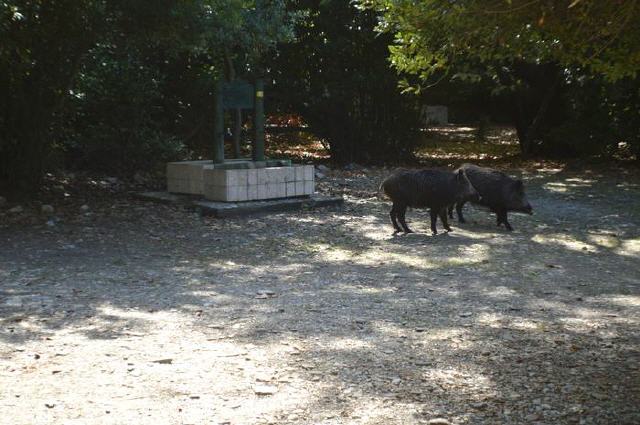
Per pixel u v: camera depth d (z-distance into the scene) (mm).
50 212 12875
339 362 5750
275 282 8539
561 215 13242
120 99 17344
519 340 6324
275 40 17266
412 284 8438
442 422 4574
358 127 20969
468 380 5359
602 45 5137
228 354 5938
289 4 20422
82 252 10117
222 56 16828
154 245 10625
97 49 16906
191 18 12750
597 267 9320
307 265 9469
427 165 21078
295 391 5145
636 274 8938
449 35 5262
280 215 13086
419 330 6617
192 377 5410
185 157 20109
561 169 19906
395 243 10891
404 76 20641
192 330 6609
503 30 4992
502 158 22641
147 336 6430
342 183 17125
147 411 4797
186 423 4609
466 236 11422
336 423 4613
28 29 12695
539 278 8727
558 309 7352
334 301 7656
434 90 24156
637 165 20016
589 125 20438
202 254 10086
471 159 22562
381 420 4656
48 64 14000
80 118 17500
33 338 6363
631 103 19969
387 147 21281
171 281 8539
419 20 5305
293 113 22469
